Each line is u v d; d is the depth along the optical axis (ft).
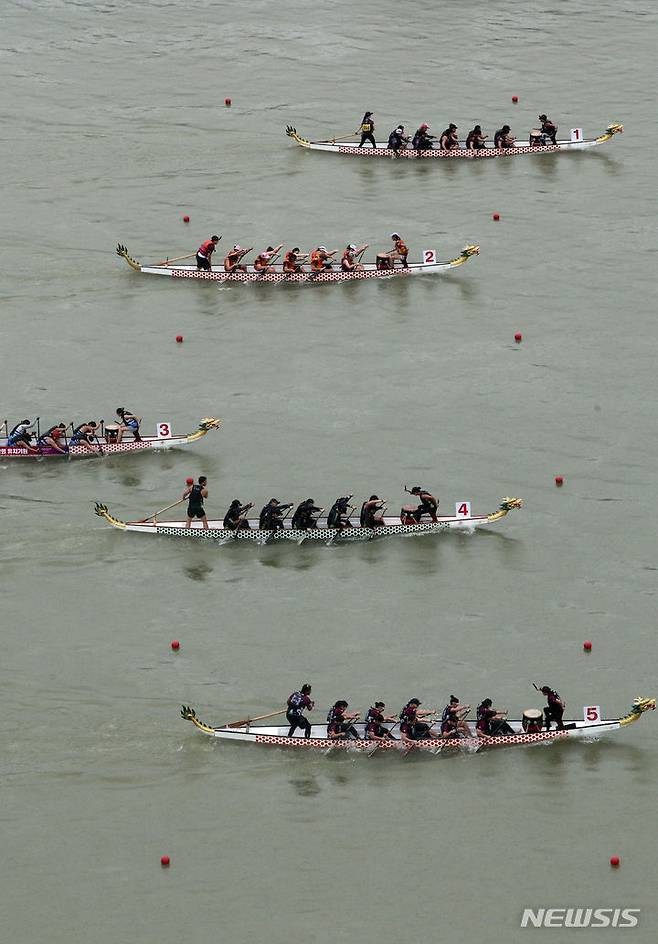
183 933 481.05
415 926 482.69
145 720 566.36
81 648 603.67
